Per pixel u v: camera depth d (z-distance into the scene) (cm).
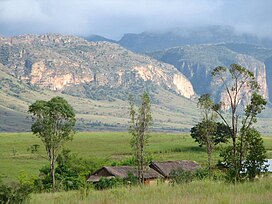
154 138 18762
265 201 2144
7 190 2695
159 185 3947
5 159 11500
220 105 4719
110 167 7281
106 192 3366
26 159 11600
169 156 12469
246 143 4112
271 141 17738
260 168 4038
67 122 6544
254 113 4216
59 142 6488
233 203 2131
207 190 2878
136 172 7119
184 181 4266
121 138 18975
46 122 6366
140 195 2845
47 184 6356
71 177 6762
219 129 10262
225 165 4244
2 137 18500
